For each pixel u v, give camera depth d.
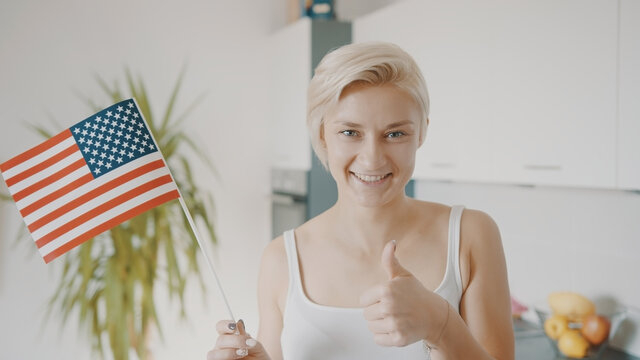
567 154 1.91
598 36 1.78
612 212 2.11
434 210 1.12
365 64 0.93
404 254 1.07
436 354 0.91
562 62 1.91
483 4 2.24
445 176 2.53
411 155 0.97
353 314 1.04
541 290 2.45
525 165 2.07
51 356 3.40
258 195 3.79
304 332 1.06
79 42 3.42
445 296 1.04
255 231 3.80
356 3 3.70
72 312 3.42
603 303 2.15
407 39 2.75
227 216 3.73
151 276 3.05
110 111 1.25
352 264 1.08
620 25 1.71
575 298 2.09
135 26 3.52
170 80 3.59
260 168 3.79
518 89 2.09
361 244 1.08
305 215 3.28
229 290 3.75
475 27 2.29
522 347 2.18
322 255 1.11
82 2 3.41
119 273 2.96
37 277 3.36
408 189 3.33
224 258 3.74
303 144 3.29
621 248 2.08
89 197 1.24
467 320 1.05
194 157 3.63
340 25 3.27
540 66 2.00
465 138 2.38
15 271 3.33
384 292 0.85
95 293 3.04
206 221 3.25
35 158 1.25
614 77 1.74
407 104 0.95
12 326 3.34
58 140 1.25
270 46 3.73
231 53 3.70
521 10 2.06
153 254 3.05
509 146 2.15
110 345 2.94
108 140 1.24
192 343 3.67
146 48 3.54
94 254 3.31
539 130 2.01
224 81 3.69
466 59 2.35
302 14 3.38
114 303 2.93
